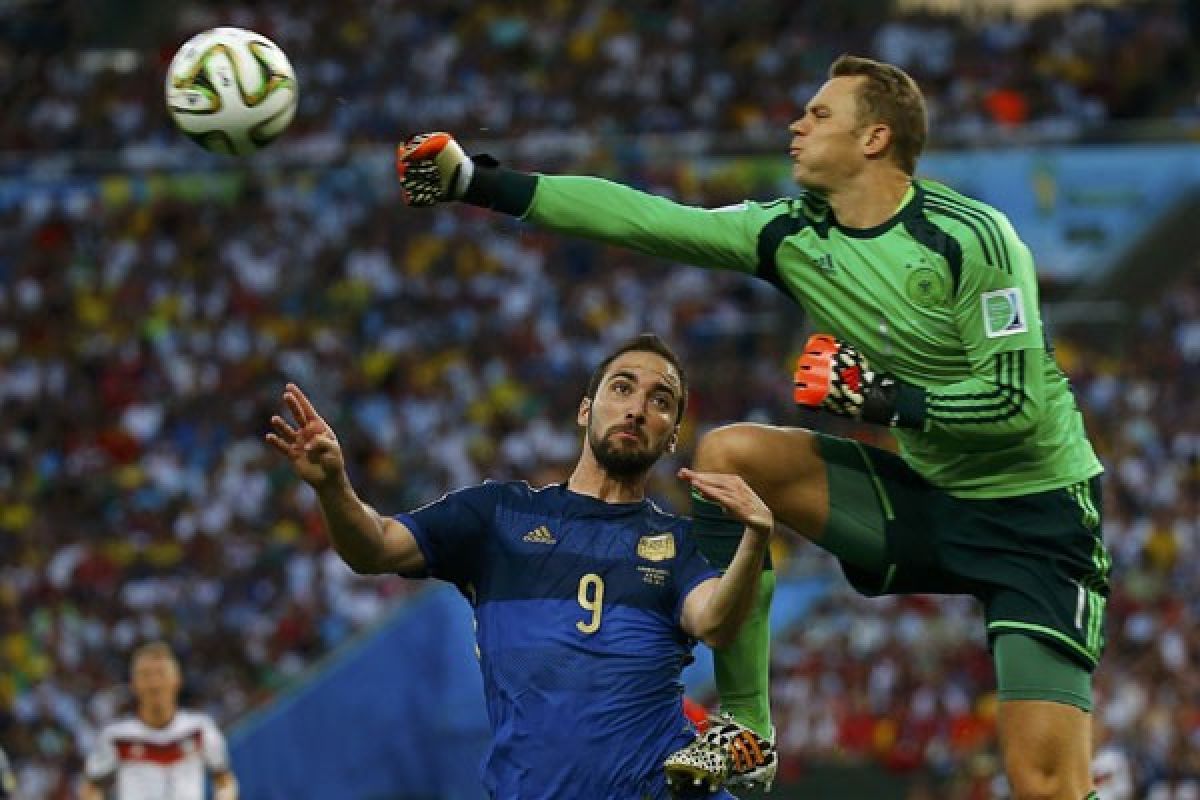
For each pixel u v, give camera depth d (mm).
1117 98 109062
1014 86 108562
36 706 70000
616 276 94750
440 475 82125
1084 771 24156
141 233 98250
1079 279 98125
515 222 25000
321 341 91188
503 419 86188
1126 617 69312
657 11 113125
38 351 92438
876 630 68875
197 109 23766
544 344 90812
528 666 23000
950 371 24094
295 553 76312
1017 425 23484
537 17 112438
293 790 65312
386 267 95562
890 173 24172
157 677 45719
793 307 93125
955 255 23625
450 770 66750
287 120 24141
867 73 24281
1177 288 93562
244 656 71875
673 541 23641
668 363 23969
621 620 23094
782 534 73562
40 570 77500
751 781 23391
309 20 113062
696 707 34688
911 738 64938
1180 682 64438
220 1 115312
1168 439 81750
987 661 67438
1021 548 24500
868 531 25016
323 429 22000
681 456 78375
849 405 23359
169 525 80375
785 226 24422
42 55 112250
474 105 106812
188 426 87125
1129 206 98625
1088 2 117750
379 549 23141
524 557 23469
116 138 106750
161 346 92000
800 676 67062
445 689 67125
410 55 110375
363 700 66562
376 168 99312
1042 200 98625
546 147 99188
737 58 109875
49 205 99562
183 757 45688
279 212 98562
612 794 22688
